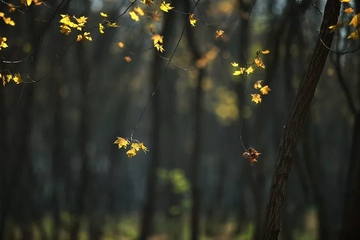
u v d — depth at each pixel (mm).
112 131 43000
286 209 23141
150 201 23938
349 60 19797
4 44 8867
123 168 46531
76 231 23859
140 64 42125
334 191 34125
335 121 35938
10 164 25281
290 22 16906
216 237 30547
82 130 26016
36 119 39125
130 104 48312
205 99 45031
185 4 19953
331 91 30984
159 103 23859
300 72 20422
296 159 18922
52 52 27125
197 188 23656
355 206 9906
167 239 28516
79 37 8836
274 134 25688
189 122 48062
